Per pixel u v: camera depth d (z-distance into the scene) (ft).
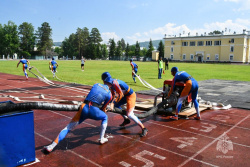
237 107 25.95
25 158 11.59
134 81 48.14
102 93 13.61
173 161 12.39
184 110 22.80
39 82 46.03
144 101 27.25
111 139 15.51
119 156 12.89
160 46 303.27
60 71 80.02
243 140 15.66
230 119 20.97
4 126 10.57
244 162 12.40
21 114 11.12
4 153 10.71
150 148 14.10
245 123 19.72
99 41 365.81
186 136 16.31
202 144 14.85
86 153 13.21
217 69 108.37
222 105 26.63
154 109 19.10
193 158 12.78
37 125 18.33
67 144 14.51
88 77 57.77
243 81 54.08
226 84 47.93
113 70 88.33
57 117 20.77
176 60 258.98
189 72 85.56
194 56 245.24
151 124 19.17
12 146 10.96
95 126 18.22
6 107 10.68
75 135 16.16
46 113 22.15
